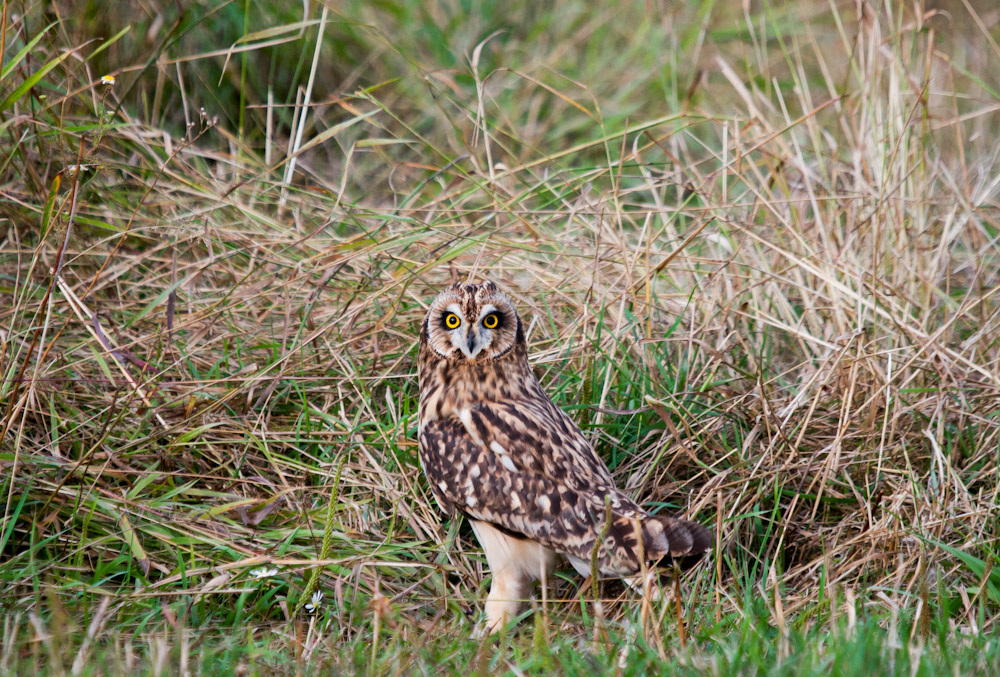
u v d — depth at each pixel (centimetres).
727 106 1727
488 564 919
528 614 862
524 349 962
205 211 1173
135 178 1256
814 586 909
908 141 1244
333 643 768
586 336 1084
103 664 688
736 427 1055
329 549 902
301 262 1123
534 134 1617
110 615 816
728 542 934
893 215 1214
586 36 1859
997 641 732
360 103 1605
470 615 909
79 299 1041
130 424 1041
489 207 1313
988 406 1064
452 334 925
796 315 1214
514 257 1240
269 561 840
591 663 710
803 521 988
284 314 1181
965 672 674
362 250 1127
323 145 1562
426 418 948
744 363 1154
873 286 1077
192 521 932
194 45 1504
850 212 1244
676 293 1180
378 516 991
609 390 1080
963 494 952
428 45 1727
